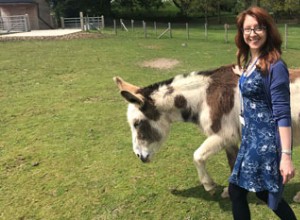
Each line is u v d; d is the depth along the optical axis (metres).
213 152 4.25
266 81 2.83
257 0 33.78
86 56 15.45
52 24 35.66
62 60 14.59
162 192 4.82
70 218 4.39
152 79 11.35
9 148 6.37
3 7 32.66
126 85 4.48
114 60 14.51
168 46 18.00
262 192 3.12
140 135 4.37
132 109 4.36
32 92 10.09
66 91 10.09
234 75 4.14
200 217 4.29
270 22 2.86
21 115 8.13
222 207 4.46
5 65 13.71
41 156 6.01
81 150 6.19
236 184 3.15
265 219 4.18
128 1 43.72
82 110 8.38
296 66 12.93
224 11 46.66
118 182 5.10
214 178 5.09
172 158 5.78
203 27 33.03
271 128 2.92
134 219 4.31
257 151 2.97
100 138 6.70
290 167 2.76
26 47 18.39
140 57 15.08
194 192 4.79
